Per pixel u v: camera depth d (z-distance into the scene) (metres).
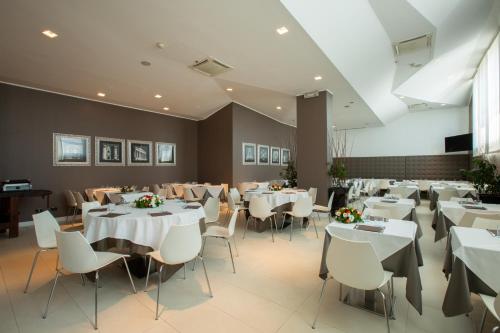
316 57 4.32
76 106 6.46
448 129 10.23
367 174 11.94
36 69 4.86
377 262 1.79
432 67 6.43
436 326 2.07
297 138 6.49
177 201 3.94
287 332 2.00
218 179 8.62
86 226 2.94
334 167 5.97
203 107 8.12
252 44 3.91
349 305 2.38
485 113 6.75
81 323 2.12
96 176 6.78
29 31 3.64
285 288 2.71
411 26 4.21
